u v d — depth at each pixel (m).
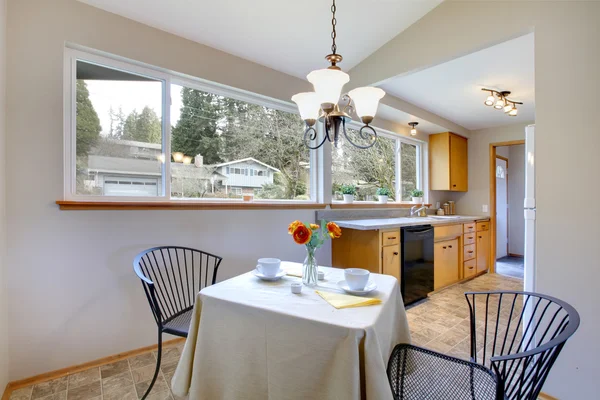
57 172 1.71
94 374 1.75
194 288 2.21
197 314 1.31
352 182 3.61
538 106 1.64
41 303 1.67
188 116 2.27
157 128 2.11
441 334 2.38
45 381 1.67
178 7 1.90
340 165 3.48
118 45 1.88
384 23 2.31
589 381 1.49
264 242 2.60
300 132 3.02
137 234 1.97
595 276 1.48
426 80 2.96
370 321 1.04
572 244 1.54
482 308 2.94
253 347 1.17
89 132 1.85
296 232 1.43
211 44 2.26
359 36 2.41
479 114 3.96
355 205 3.38
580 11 1.52
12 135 1.58
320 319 1.06
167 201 2.12
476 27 1.99
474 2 2.01
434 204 4.66
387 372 1.17
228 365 1.21
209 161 2.38
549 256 1.61
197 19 2.02
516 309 2.93
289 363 1.09
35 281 1.65
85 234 1.79
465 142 4.74
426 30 2.28
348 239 3.01
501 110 3.79
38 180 1.65
